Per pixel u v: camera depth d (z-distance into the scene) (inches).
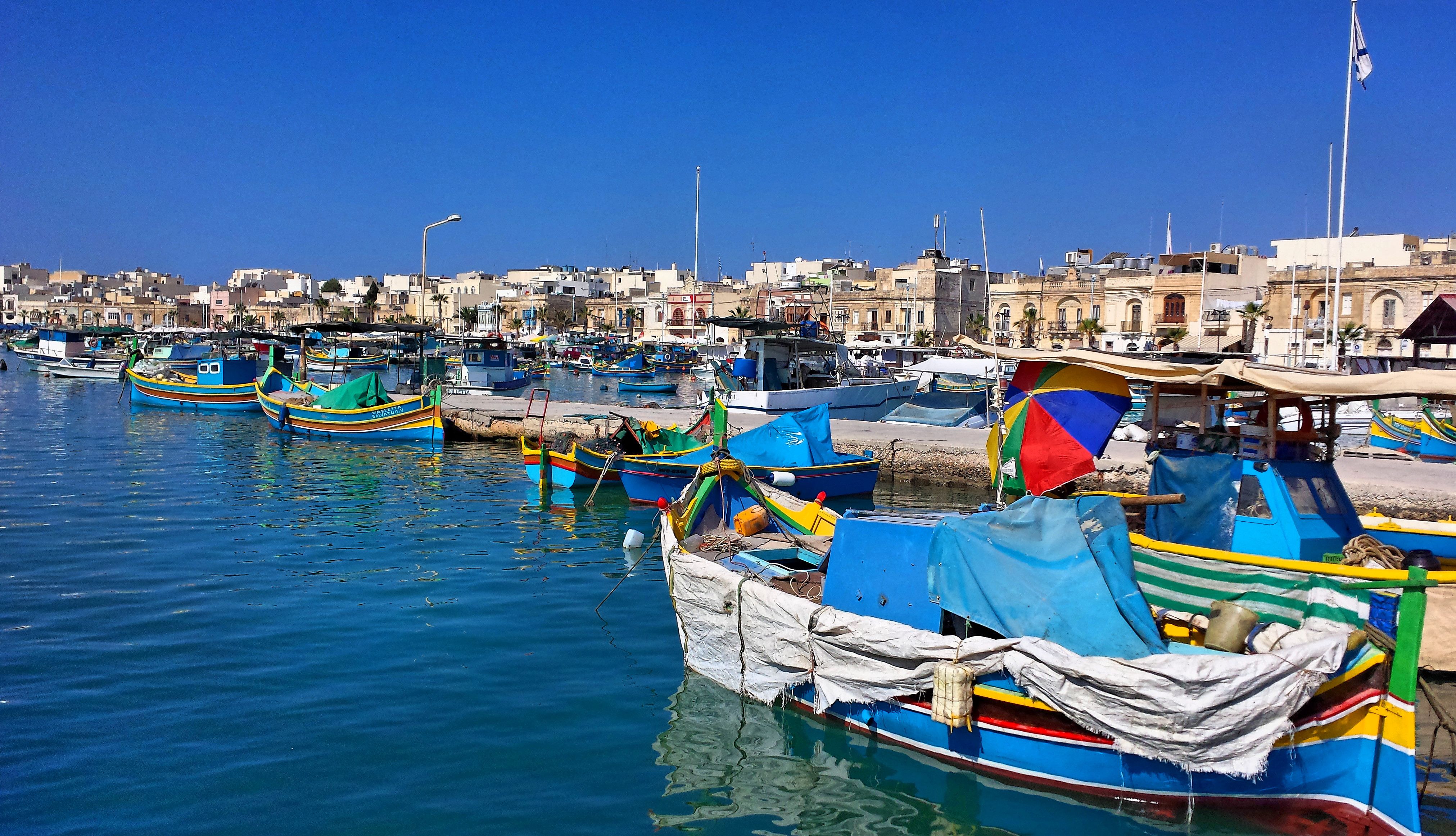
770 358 1712.6
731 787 370.6
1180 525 457.1
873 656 395.2
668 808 354.0
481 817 343.9
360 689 456.1
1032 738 360.5
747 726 424.5
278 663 489.1
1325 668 321.7
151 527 820.0
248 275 7751.0
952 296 3686.0
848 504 1001.5
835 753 398.0
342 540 778.8
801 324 1827.0
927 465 1146.0
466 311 5447.8
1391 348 2511.1
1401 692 324.8
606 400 2444.6
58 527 813.2
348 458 1320.1
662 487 949.8
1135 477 962.1
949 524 400.8
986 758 374.0
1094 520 380.8
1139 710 330.6
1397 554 430.9
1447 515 848.9
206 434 1578.5
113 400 2239.2
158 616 562.3
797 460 1008.9
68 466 1187.3
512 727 418.3
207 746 392.2
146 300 6678.2
